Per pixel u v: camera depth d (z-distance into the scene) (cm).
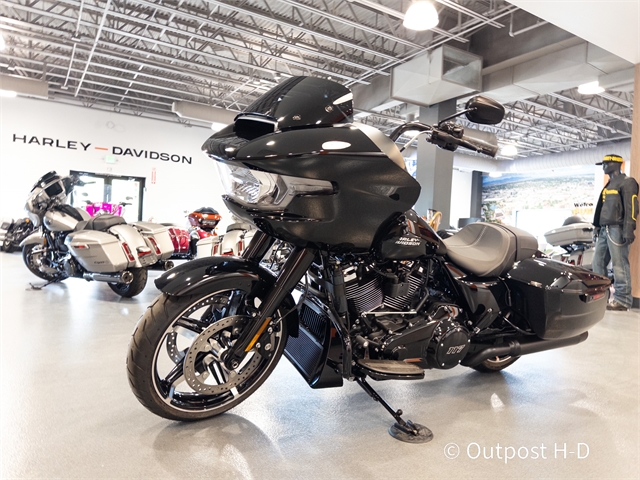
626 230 491
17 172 1080
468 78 727
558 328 216
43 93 967
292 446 162
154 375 163
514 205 1761
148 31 723
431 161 851
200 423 177
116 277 405
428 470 151
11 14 746
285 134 149
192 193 1288
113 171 1185
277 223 153
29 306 386
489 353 210
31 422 172
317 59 841
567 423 193
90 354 257
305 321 195
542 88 745
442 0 558
